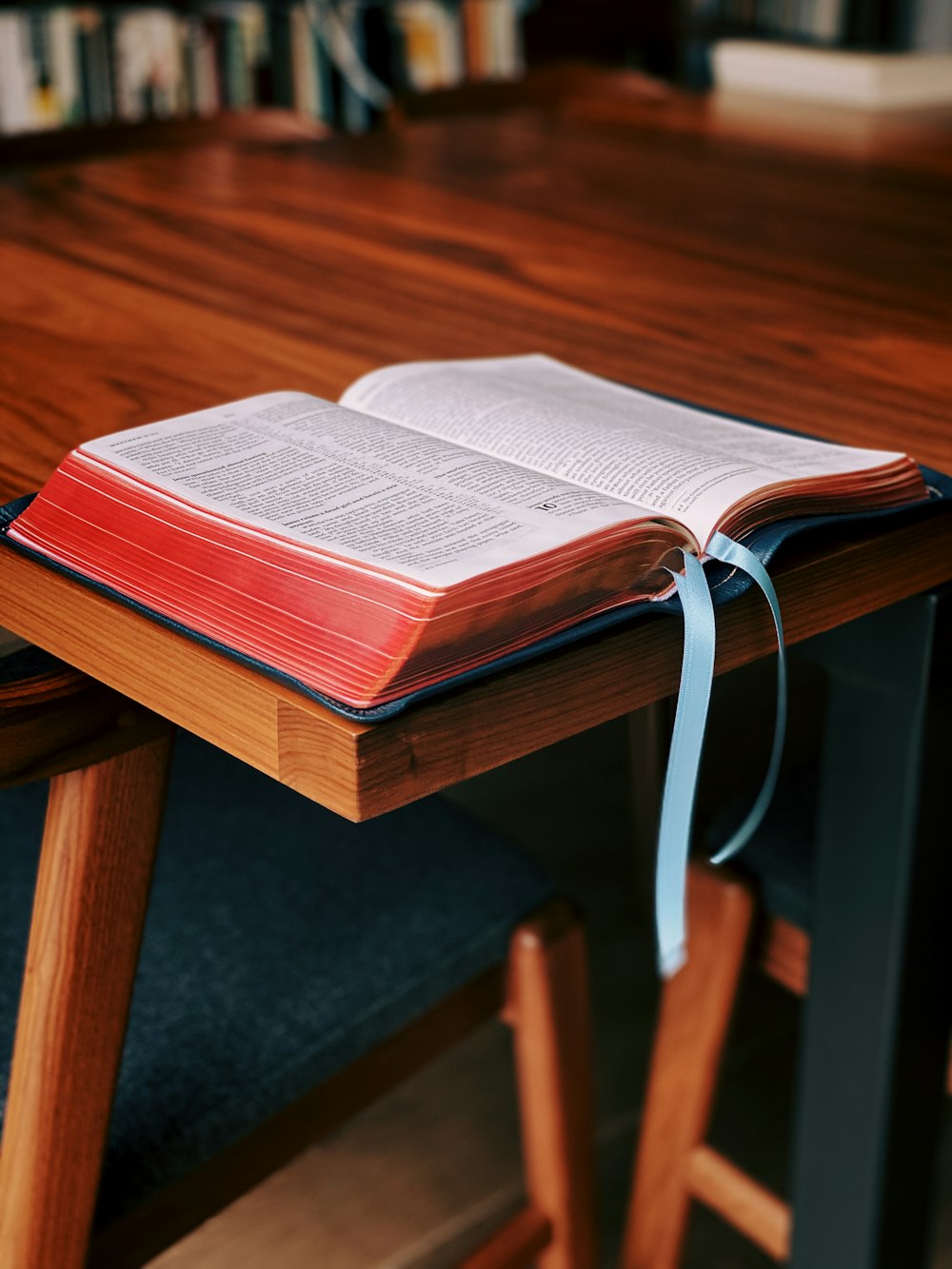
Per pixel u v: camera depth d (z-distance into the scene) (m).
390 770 0.74
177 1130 1.00
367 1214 1.65
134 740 0.87
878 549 0.90
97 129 2.18
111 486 0.84
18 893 1.13
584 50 3.70
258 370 1.19
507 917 1.15
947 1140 1.77
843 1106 1.16
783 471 0.88
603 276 1.50
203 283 1.44
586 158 2.14
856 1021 1.12
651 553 0.80
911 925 1.07
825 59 2.70
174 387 1.15
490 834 1.22
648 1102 1.31
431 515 0.80
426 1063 1.15
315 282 1.45
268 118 2.35
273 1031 1.05
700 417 1.01
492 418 0.95
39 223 1.69
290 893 1.15
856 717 1.03
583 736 1.04
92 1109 0.93
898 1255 1.22
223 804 1.23
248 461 0.86
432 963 1.11
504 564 0.75
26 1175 0.92
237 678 0.77
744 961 1.22
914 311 1.40
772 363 1.24
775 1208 1.26
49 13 3.09
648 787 1.12
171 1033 1.05
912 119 2.52
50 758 0.84
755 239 1.69
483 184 1.95
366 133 2.30
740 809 1.22
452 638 0.74
